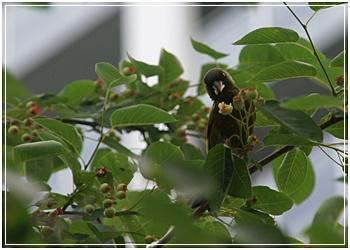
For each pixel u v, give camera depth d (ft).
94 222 7.04
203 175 6.57
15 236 6.09
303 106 6.59
